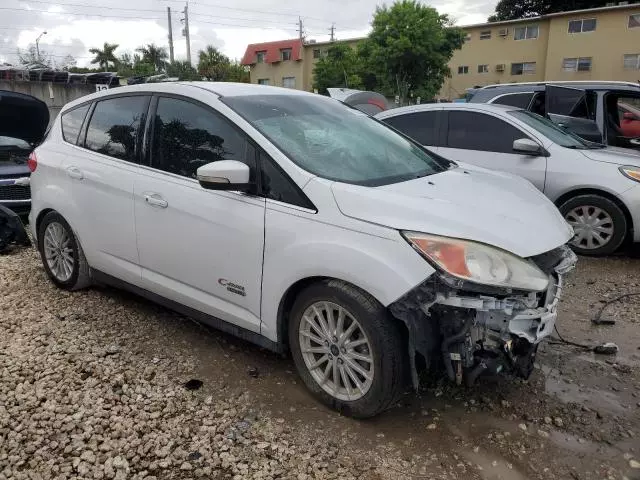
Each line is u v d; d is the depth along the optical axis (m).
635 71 32.12
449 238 2.56
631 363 3.57
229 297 3.29
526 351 2.76
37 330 3.92
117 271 4.04
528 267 2.61
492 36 36.84
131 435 2.77
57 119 4.65
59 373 3.33
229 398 3.10
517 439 2.79
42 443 2.71
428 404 3.08
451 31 32.66
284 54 47.09
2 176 7.39
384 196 2.77
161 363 3.48
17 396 3.09
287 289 2.97
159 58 52.22
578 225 5.90
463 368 2.68
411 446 2.73
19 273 5.13
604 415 3.01
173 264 3.56
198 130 3.45
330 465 2.58
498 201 3.05
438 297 2.54
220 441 2.73
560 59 34.31
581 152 5.90
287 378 3.32
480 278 2.49
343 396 2.92
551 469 2.59
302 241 2.85
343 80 36.94
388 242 2.60
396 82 32.94
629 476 2.54
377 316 2.65
